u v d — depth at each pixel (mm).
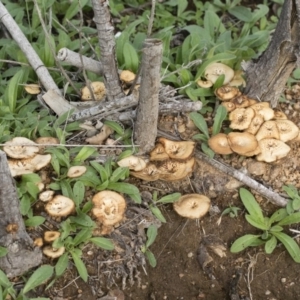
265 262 760
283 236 756
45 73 826
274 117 819
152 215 758
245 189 783
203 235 767
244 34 963
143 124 742
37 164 725
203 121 800
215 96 849
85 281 693
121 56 874
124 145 771
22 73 820
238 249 752
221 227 775
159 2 1017
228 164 796
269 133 791
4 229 655
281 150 782
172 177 759
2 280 667
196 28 936
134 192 734
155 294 735
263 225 766
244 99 816
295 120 854
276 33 771
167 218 769
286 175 805
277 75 802
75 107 807
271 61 791
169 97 832
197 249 760
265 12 982
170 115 824
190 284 747
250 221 762
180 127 817
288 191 780
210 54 862
